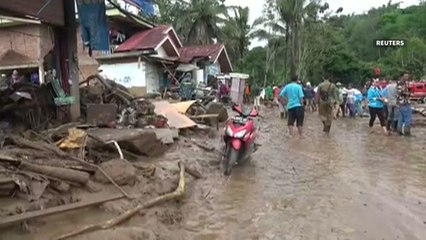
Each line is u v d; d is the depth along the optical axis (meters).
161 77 25.17
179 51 29.03
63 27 10.54
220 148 10.29
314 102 25.45
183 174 7.11
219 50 32.81
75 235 4.58
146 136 8.14
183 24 41.78
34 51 18.22
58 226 4.80
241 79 29.42
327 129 14.31
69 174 5.67
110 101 11.62
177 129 10.48
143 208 5.57
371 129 15.13
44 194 5.29
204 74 30.59
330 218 5.67
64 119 10.09
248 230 5.27
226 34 46.22
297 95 13.13
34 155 6.28
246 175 8.12
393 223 5.45
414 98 32.94
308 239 4.97
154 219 5.39
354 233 5.14
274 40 50.62
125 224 5.11
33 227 4.63
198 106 14.33
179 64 26.48
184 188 6.53
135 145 7.89
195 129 11.89
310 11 48.38
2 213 4.65
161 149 8.71
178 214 5.71
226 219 5.66
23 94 9.44
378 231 5.19
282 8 47.62
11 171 5.39
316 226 5.38
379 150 10.64
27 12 9.11
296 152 10.46
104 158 7.28
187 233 5.15
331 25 56.06
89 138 7.48
